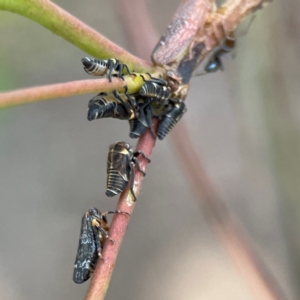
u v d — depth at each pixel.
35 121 0.41
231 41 0.18
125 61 0.18
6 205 0.40
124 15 0.19
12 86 0.28
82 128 0.40
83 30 0.17
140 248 0.36
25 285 0.37
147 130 0.18
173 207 0.37
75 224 0.38
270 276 0.20
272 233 0.29
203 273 0.34
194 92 0.37
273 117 0.20
